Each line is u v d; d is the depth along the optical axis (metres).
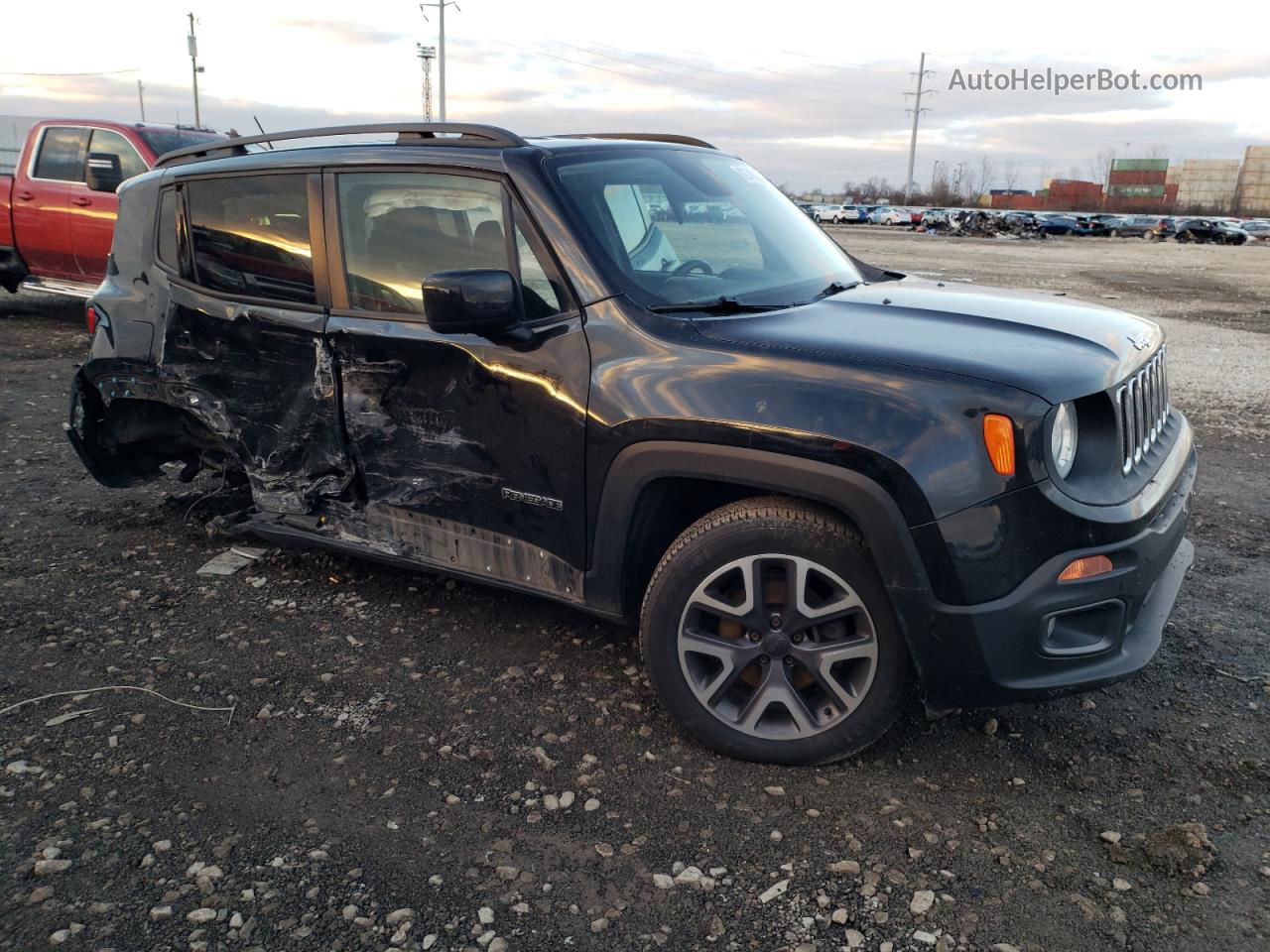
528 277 3.04
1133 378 2.76
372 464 3.47
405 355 3.27
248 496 4.94
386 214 3.34
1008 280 20.30
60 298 12.30
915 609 2.50
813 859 2.45
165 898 2.30
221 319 3.77
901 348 2.63
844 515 2.61
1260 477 5.83
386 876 2.38
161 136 9.36
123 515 4.92
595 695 3.23
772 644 2.74
